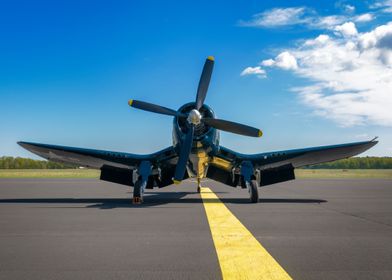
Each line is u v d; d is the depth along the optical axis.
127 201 12.87
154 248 5.25
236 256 4.78
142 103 12.18
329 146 12.98
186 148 11.62
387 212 9.37
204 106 12.47
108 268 4.27
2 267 4.31
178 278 3.91
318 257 4.71
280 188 22.30
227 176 14.59
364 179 39.38
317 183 29.53
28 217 8.41
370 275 3.97
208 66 12.45
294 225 7.21
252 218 8.21
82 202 12.36
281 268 4.24
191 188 24.25
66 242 5.66
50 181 31.72
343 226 7.09
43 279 3.87
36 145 13.51
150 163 12.58
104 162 14.17
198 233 6.37
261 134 11.70
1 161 113.69
